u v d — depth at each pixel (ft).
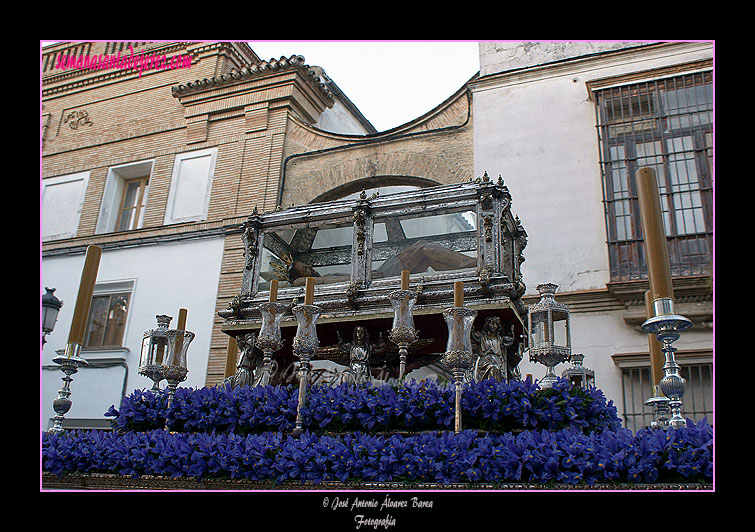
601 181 28.89
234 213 36.29
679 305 25.93
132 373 34.60
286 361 15.53
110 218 40.96
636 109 29.63
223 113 39.73
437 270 13.69
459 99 34.04
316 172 35.60
